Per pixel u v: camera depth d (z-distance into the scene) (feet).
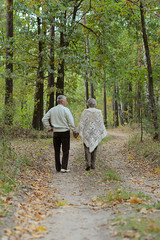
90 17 52.37
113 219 11.24
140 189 18.65
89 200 15.66
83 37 55.01
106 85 94.94
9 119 42.57
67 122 23.09
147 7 36.76
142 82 46.26
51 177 21.47
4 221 10.46
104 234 9.69
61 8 40.34
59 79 54.44
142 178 23.44
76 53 49.80
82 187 18.75
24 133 43.47
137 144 41.39
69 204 14.74
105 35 53.52
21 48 50.98
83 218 11.94
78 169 24.99
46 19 44.50
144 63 59.72
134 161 32.83
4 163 18.80
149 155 33.27
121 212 12.36
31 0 40.24
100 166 27.02
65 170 23.36
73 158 31.55
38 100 53.88
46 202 14.85
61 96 23.48
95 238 9.39
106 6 48.49
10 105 44.24
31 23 47.50
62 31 47.06
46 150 34.42
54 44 51.21
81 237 9.55
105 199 15.10
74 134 23.71
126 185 19.72
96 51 56.13
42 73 54.60
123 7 41.19
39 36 47.09
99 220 11.50
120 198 14.88
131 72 44.32
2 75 48.73
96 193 17.15
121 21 47.19
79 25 55.31
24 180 18.39
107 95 135.33
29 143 37.73
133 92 92.48
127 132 73.56
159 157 30.73
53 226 10.87
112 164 31.17
